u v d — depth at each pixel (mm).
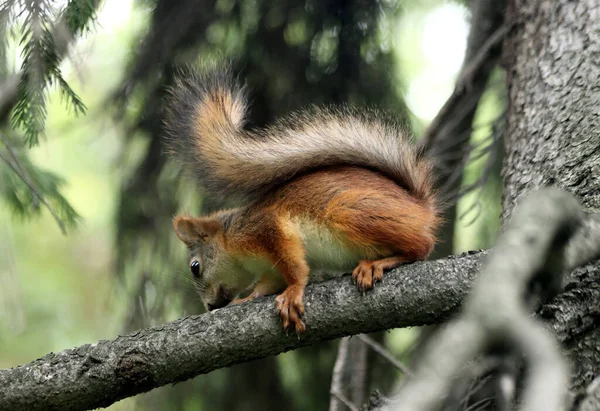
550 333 7242
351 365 11461
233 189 9750
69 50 9031
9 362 18781
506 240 4191
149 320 13492
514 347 3266
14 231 20188
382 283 7578
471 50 12727
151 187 13750
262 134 9828
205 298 10633
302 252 8914
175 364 7621
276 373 14062
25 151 11914
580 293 7453
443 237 13391
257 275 10070
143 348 7637
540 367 2986
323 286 7820
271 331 7684
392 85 13773
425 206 9141
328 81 13586
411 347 13039
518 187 9125
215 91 10094
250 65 13547
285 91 13523
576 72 9359
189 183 13805
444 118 11977
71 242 20547
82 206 20359
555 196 4988
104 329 17125
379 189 8805
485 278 3740
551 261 5371
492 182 13391
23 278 19797
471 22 13008
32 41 8469
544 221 4699
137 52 13578
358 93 13570
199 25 13531
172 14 13523
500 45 11930
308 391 14016
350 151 9367
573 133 8875
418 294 7406
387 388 12781
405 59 17594
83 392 7586
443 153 13008
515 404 7305
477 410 8672
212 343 7637
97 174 20422
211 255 10414
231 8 13617
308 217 8914
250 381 13984
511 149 9734
